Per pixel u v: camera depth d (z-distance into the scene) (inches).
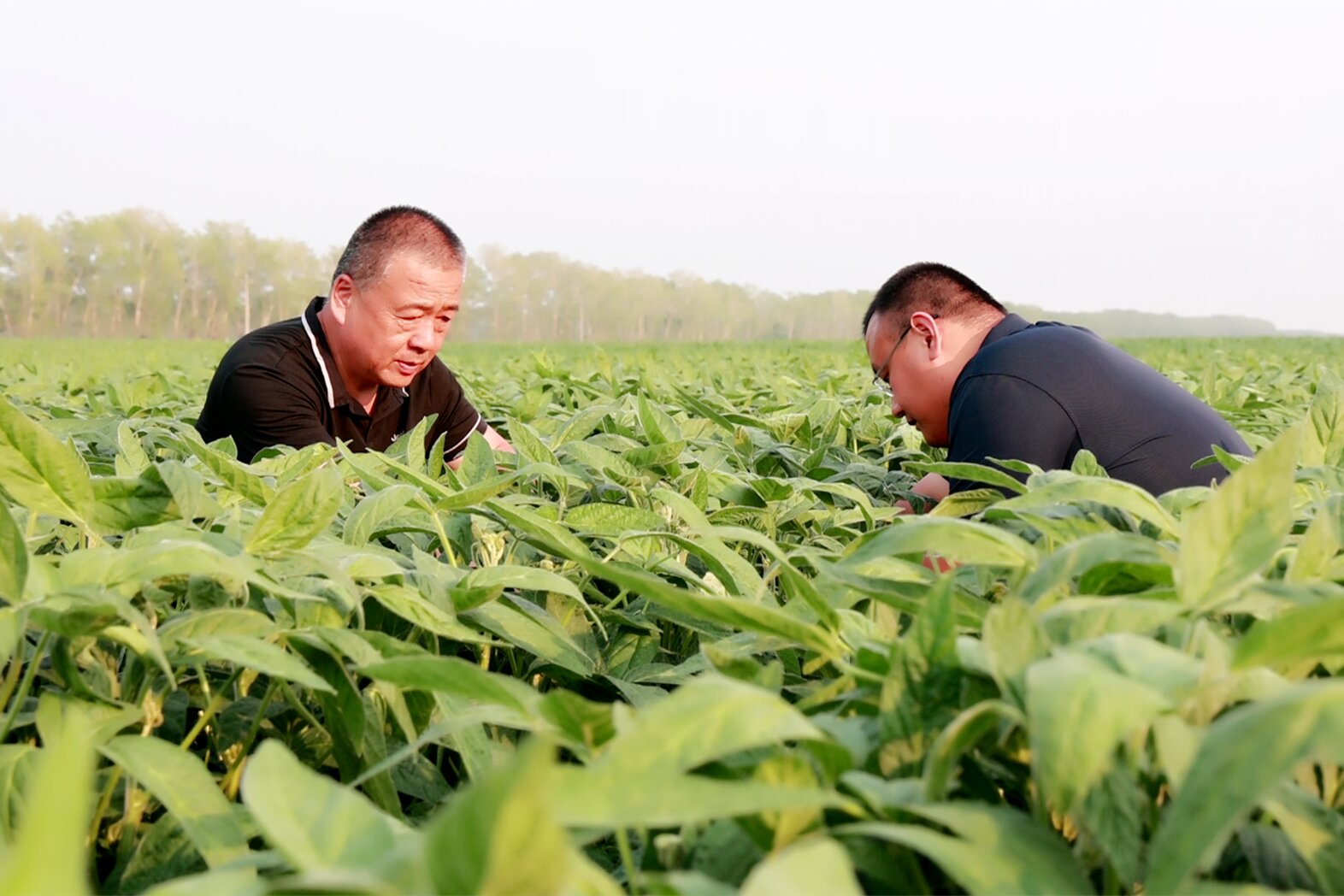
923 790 35.7
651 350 1017.5
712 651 49.6
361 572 63.4
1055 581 47.6
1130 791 34.3
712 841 39.4
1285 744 28.9
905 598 53.9
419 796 63.1
